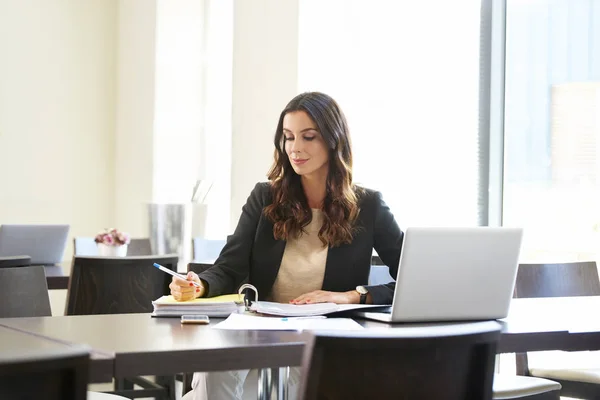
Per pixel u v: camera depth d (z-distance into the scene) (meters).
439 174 6.17
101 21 9.68
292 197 3.33
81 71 9.58
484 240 2.79
